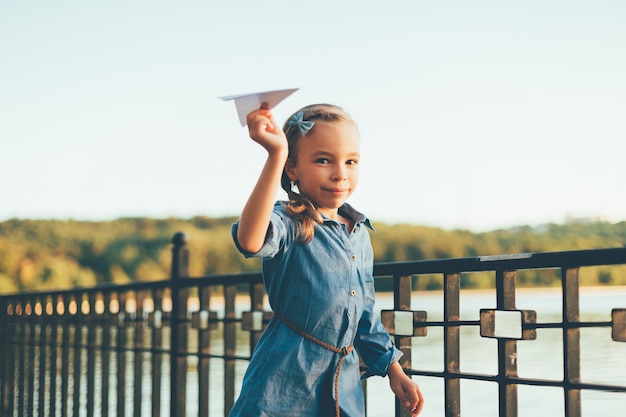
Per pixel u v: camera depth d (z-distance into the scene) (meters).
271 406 2.02
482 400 7.04
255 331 3.22
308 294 2.03
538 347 9.97
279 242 2.00
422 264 2.48
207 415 3.55
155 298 4.05
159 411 3.97
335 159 2.04
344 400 2.06
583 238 43.47
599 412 6.15
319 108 2.07
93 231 37.97
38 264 35.91
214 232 39.59
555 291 33.19
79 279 36.66
